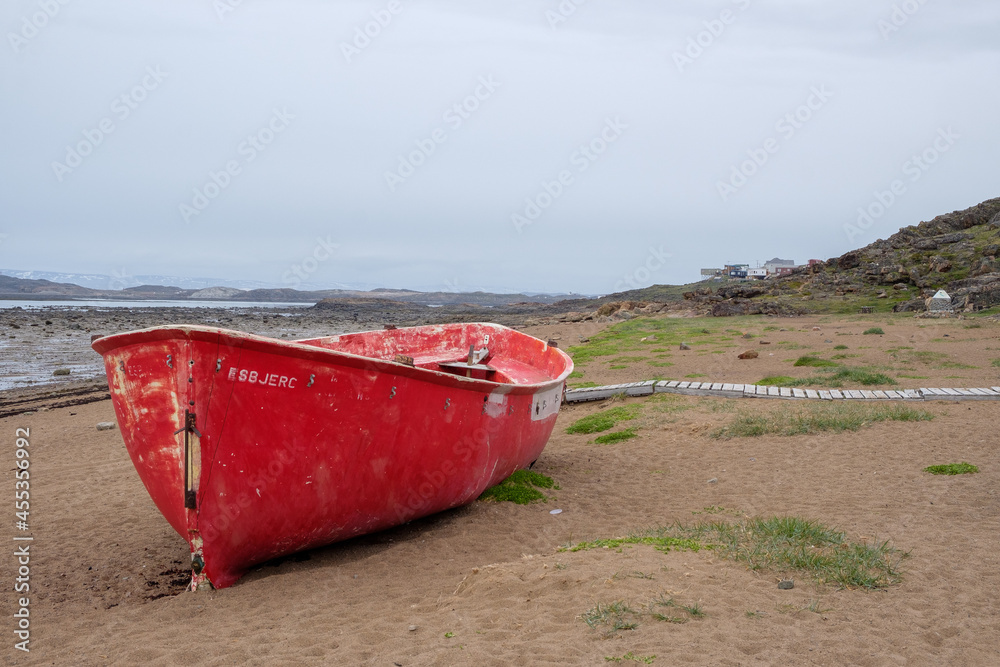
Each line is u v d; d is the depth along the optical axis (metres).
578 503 8.32
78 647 4.82
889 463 8.77
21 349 33.12
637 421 12.89
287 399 5.81
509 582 5.05
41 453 12.48
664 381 15.81
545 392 9.16
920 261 51.59
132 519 8.48
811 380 15.88
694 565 5.18
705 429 11.65
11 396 19.86
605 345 29.17
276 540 6.20
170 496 5.91
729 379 18.03
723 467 9.53
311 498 6.17
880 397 12.85
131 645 4.76
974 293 38.94
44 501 9.34
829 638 3.95
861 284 51.56
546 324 54.47
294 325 57.16
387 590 5.64
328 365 5.90
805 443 10.20
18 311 60.34
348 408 6.14
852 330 30.19
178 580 6.49
